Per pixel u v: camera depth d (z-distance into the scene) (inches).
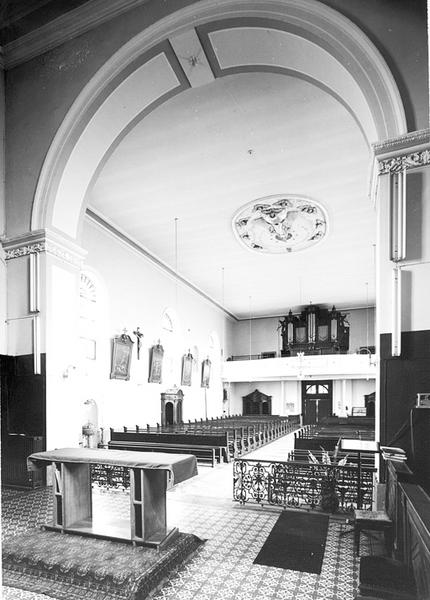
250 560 172.4
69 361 306.2
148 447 441.7
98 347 521.0
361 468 246.5
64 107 293.3
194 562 171.3
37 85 307.9
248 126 361.4
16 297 298.2
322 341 892.0
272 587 150.8
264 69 268.4
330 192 466.0
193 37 252.5
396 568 124.6
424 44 203.5
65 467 191.5
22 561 163.2
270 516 230.7
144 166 415.8
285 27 232.2
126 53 268.1
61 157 293.6
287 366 813.9
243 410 1011.9
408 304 191.6
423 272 191.0
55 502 192.1
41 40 303.3
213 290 815.7
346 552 179.2
